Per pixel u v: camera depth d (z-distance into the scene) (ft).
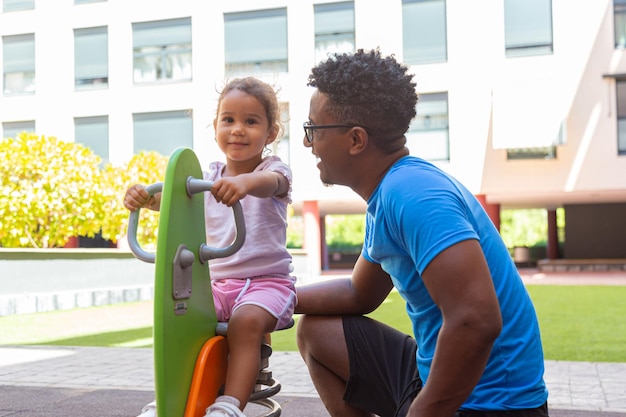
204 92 64.18
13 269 31.12
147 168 50.31
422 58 59.00
